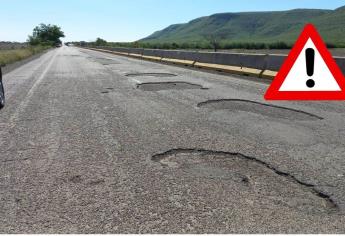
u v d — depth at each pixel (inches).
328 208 126.0
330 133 218.8
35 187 142.2
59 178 150.9
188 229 111.7
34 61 1153.4
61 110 292.5
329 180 148.3
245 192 137.5
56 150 187.6
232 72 633.6
